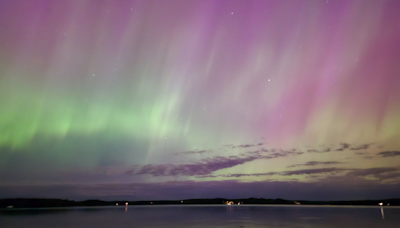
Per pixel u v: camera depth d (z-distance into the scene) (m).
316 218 33.88
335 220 30.55
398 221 28.97
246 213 47.72
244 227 23.31
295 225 24.98
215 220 31.27
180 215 42.38
